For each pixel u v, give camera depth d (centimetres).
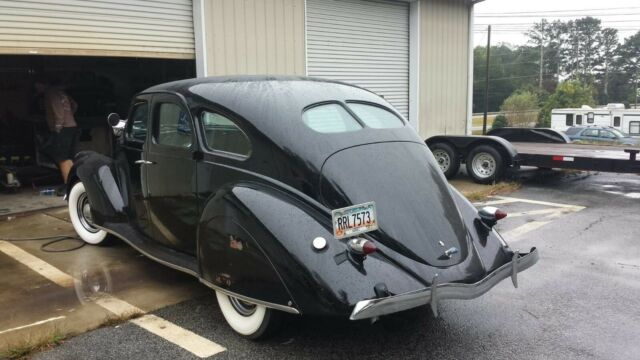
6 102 980
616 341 345
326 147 338
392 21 1124
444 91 1261
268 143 338
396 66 1149
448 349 333
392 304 283
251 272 307
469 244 343
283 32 905
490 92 8975
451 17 1251
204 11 798
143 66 1079
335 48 1019
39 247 530
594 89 8244
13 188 802
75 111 901
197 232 344
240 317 342
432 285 296
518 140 1180
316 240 297
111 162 493
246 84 389
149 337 347
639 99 8662
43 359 320
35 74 987
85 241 540
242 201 318
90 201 485
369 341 342
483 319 375
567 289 432
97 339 345
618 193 841
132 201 459
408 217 328
